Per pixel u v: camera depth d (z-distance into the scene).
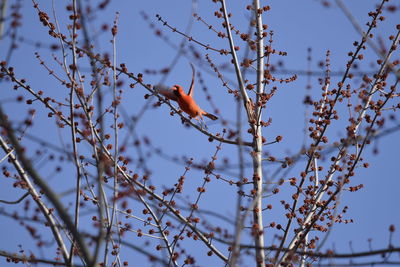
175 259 12.23
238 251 9.15
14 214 10.21
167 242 12.41
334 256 8.97
